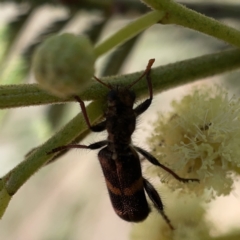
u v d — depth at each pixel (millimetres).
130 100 53
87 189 85
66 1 65
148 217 56
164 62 71
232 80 67
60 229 87
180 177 54
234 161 52
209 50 69
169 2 49
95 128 54
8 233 95
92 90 50
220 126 53
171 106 55
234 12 66
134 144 60
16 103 48
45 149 48
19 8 65
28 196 92
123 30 45
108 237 97
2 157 69
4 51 62
